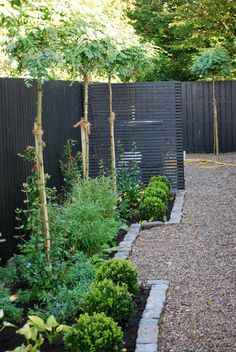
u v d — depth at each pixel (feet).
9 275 15.07
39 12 14.57
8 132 18.51
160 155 30.63
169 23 61.36
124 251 19.19
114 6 48.85
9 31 14.29
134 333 12.67
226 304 14.17
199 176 36.83
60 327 11.76
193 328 12.87
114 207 22.43
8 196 18.30
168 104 30.35
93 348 10.91
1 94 18.08
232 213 25.02
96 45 18.83
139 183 30.12
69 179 24.89
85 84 23.39
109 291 13.05
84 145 23.75
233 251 18.86
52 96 23.97
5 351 11.82
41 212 15.12
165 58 61.00
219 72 50.01
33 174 18.20
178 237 21.22
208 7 57.72
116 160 30.25
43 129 22.30
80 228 18.43
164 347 11.98
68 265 16.01
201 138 51.29
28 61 14.10
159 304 14.12
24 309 14.14
